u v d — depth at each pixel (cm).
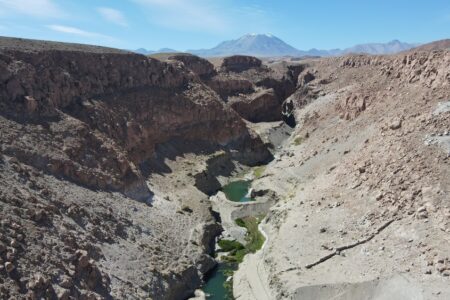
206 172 9356
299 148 10794
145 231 6044
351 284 4631
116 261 5038
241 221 7669
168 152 9500
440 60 8425
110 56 9244
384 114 8700
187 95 10838
